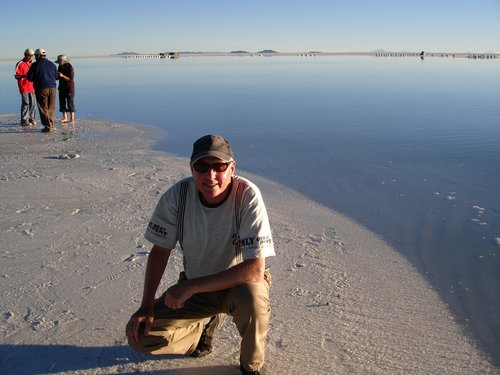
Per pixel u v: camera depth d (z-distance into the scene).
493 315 3.75
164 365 3.04
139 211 6.07
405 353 3.22
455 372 3.03
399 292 4.10
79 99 20.27
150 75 38.72
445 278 4.38
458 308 3.86
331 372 2.99
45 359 3.10
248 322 2.68
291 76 35.84
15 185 7.21
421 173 7.99
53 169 8.25
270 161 8.94
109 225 5.58
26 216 5.88
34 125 13.38
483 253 4.91
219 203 2.72
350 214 6.09
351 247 5.07
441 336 3.44
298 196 6.84
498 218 5.88
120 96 21.23
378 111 15.26
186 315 2.85
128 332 2.76
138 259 4.65
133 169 8.29
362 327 3.53
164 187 7.15
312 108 16.14
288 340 3.33
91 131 12.41
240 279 2.65
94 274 4.33
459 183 7.38
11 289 4.04
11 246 4.96
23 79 13.01
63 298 3.89
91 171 8.11
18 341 3.29
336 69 49.69
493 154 9.19
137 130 12.52
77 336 3.36
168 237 2.86
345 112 15.09
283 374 2.96
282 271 4.46
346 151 9.70
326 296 3.99
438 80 30.23
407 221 5.83
